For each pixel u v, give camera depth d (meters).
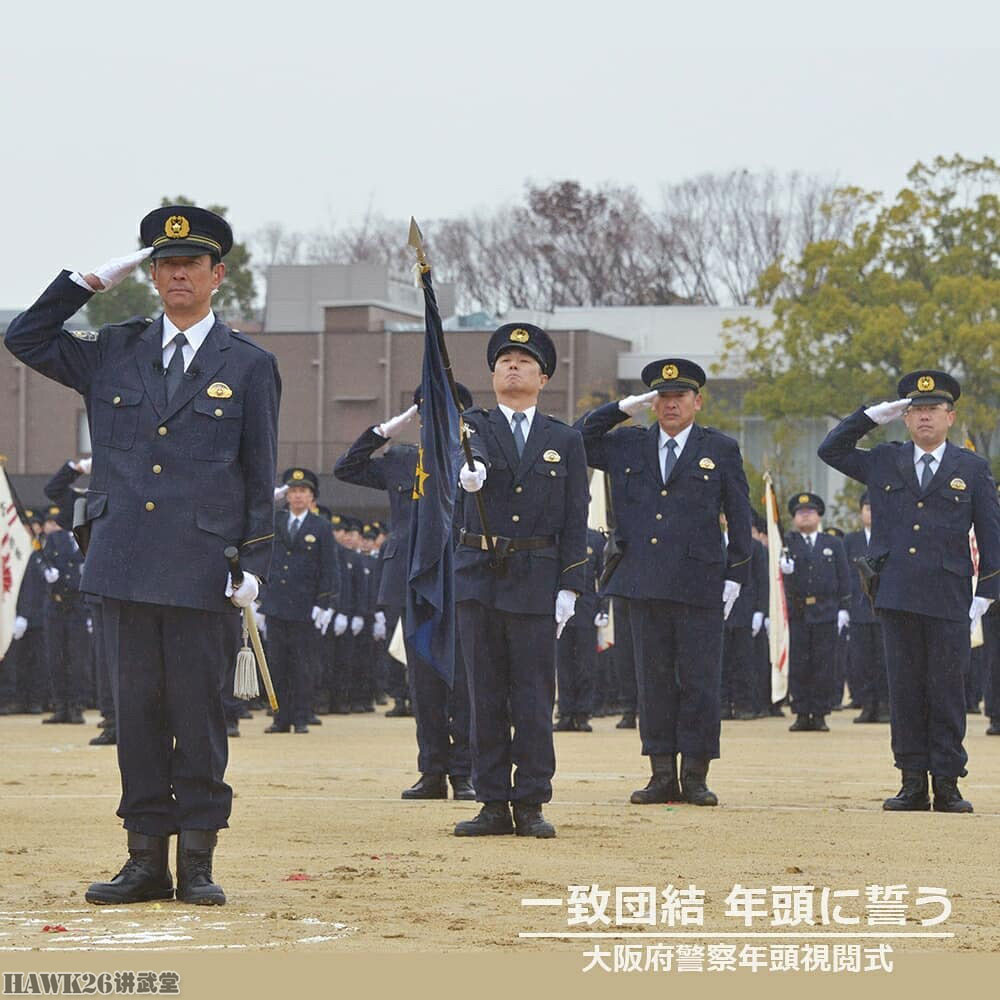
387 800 19.16
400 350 81.00
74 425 82.88
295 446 81.56
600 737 31.02
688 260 102.31
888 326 65.31
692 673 19.00
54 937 10.46
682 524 19.16
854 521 73.19
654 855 14.55
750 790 20.70
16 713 38.78
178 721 11.78
